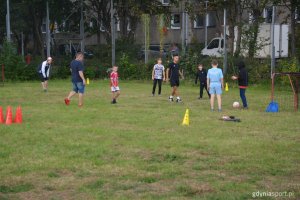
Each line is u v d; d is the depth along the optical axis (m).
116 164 8.38
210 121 13.49
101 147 9.73
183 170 8.00
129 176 7.62
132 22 38.03
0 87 25.62
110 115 14.53
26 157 8.89
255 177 7.55
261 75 25.78
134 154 9.19
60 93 22.22
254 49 27.34
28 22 37.69
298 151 9.46
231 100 19.48
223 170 8.02
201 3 33.88
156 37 44.06
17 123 12.96
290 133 11.58
